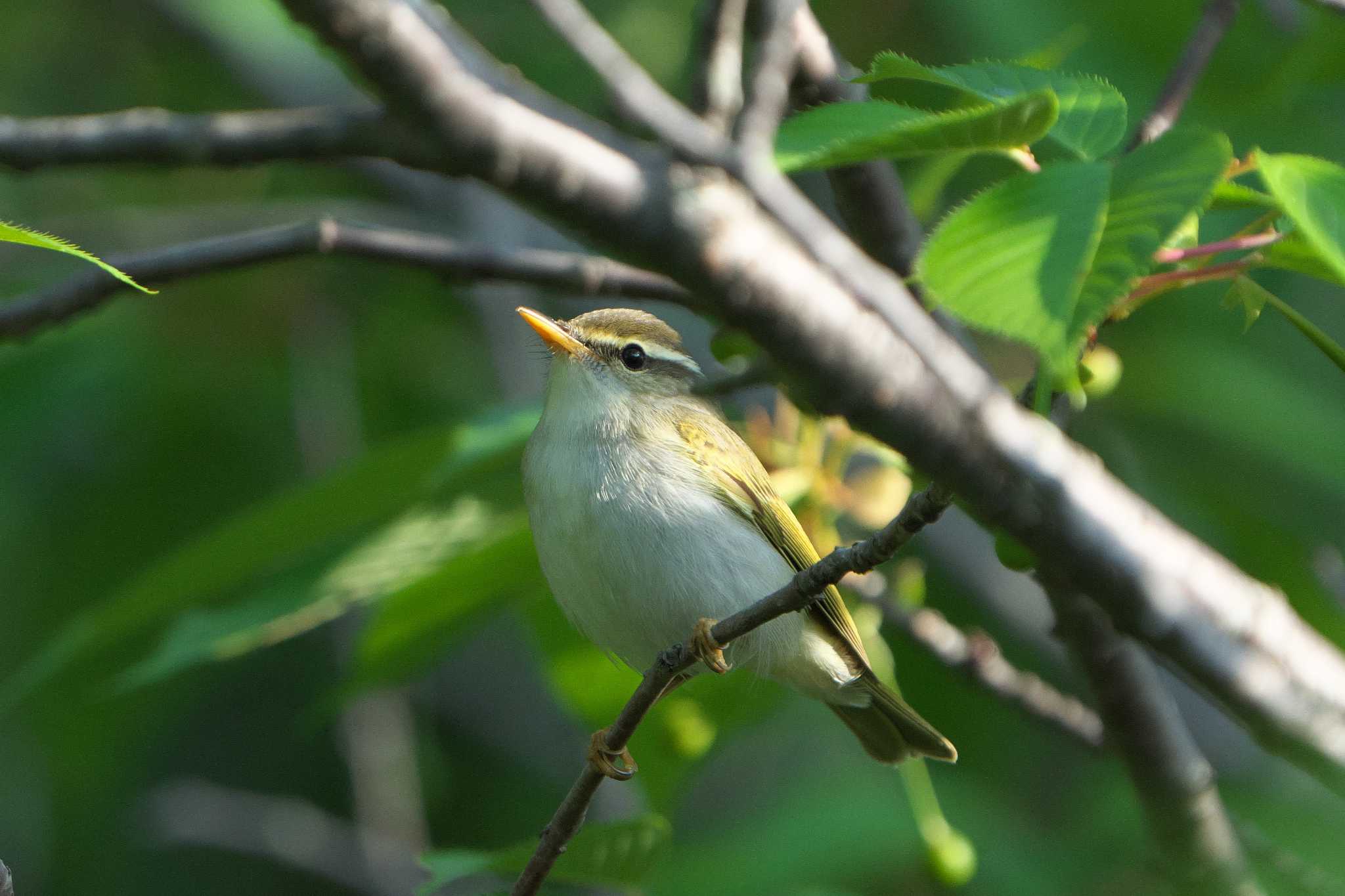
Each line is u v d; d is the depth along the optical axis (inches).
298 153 282.5
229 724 582.2
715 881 397.4
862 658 353.4
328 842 519.5
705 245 275.0
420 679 570.3
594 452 354.9
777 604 246.2
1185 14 420.2
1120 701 325.4
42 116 605.0
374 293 585.9
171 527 537.3
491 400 577.3
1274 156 173.5
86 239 566.3
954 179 424.2
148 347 541.3
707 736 401.1
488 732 581.0
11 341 334.3
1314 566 426.9
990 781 469.1
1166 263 213.8
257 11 572.4
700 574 346.9
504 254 345.7
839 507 363.6
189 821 530.0
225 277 539.2
